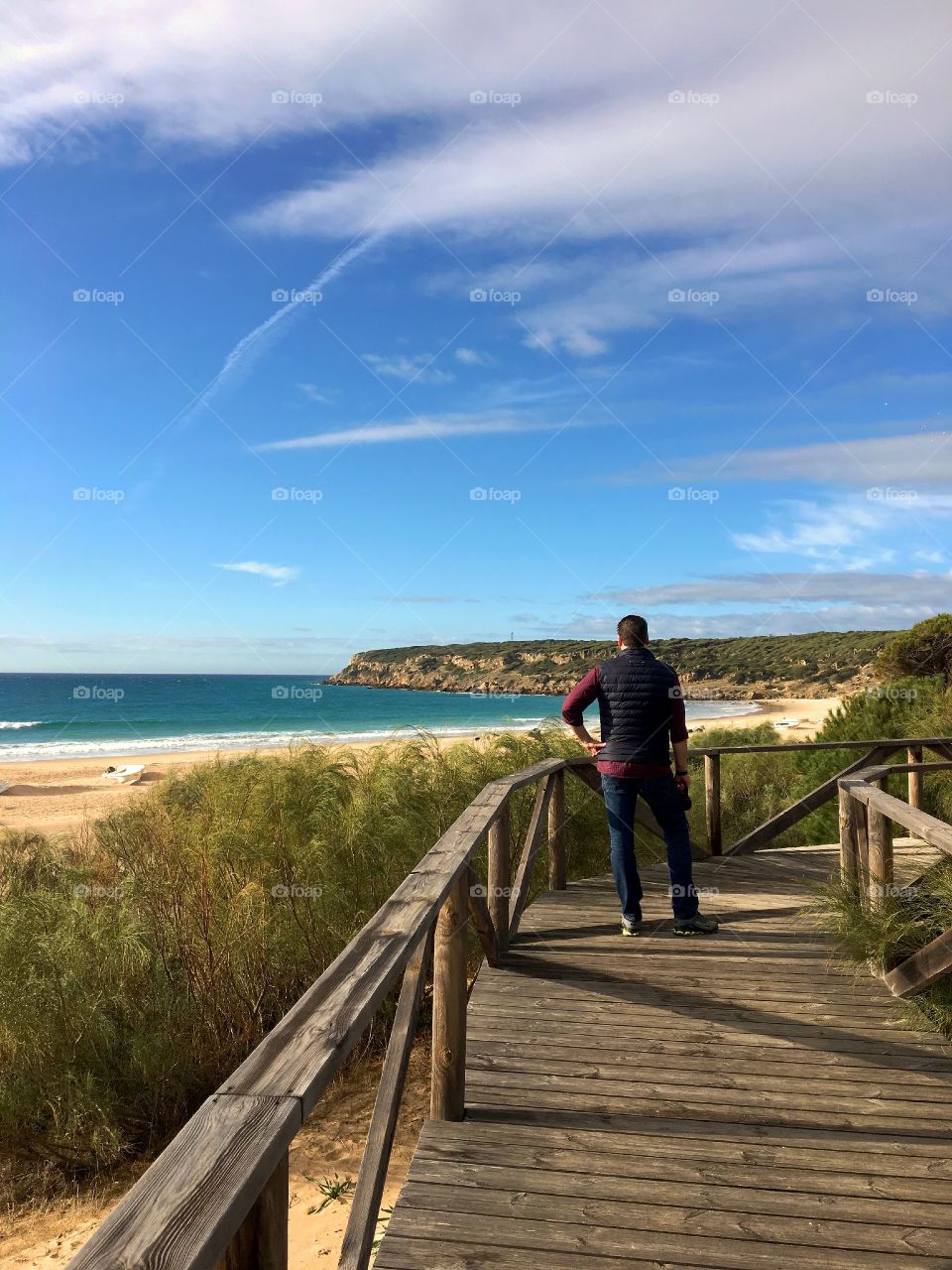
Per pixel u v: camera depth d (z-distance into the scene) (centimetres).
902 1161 288
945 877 471
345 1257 212
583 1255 241
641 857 802
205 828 662
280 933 580
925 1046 379
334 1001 169
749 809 1123
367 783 690
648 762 536
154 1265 90
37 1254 386
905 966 436
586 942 529
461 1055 322
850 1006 425
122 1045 489
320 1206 391
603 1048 379
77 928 535
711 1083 346
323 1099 504
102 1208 425
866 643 8519
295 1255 354
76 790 2084
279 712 6600
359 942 213
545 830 737
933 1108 324
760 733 1908
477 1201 267
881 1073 354
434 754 791
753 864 749
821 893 512
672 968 481
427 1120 318
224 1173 107
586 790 806
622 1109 325
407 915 239
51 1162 456
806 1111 322
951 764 659
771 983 457
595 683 550
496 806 433
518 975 471
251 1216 116
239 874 629
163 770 2412
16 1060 460
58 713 6700
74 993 481
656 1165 287
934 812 896
